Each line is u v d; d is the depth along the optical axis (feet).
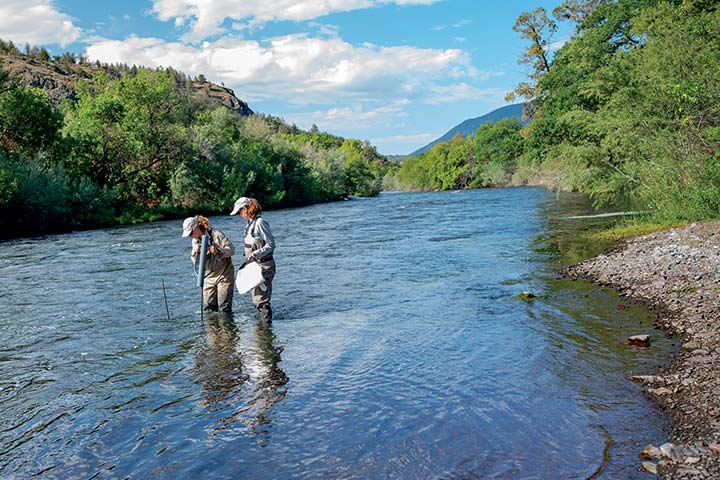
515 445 12.19
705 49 58.18
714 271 29.40
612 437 12.42
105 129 146.82
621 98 65.00
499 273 35.17
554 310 24.82
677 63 59.36
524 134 173.17
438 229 68.85
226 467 11.66
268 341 21.21
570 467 11.14
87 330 24.04
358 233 69.67
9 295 33.37
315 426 13.55
